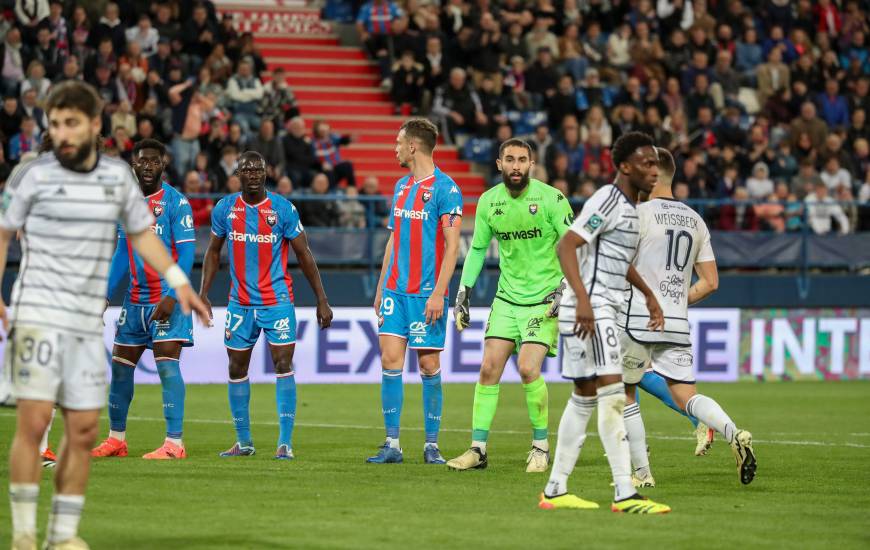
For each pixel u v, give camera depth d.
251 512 23.89
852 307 66.38
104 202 19.17
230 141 64.12
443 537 21.56
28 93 61.66
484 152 72.69
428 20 76.75
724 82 77.56
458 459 30.84
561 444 24.67
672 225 27.61
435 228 31.89
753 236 65.38
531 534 21.92
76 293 19.08
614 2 81.25
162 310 31.78
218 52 68.69
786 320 65.31
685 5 81.56
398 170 74.06
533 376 30.69
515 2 79.81
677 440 38.84
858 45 85.94
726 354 64.38
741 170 73.31
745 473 27.52
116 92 65.19
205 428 40.84
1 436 36.94
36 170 19.05
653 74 76.94
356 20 83.56
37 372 18.83
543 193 30.97
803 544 21.55
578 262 24.02
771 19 84.94
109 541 20.92
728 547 21.14
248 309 33.03
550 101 74.00
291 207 33.22
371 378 60.41
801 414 48.78
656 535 22.02
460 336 61.44
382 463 31.98
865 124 80.00
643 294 25.91
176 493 26.16
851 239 66.62
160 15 70.75
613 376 24.08
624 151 23.95
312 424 43.22
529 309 31.02
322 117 75.06
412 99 75.88
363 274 60.69
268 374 59.34
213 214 33.31
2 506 24.20
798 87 78.69
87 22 67.12
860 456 35.38
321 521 23.00
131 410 46.53
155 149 32.12
